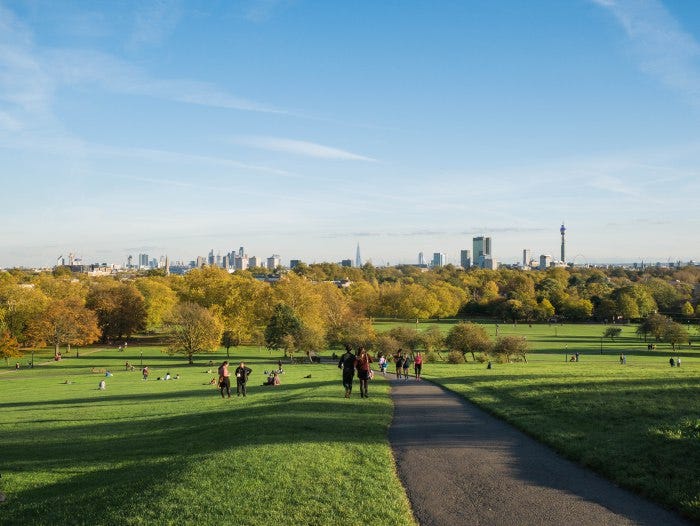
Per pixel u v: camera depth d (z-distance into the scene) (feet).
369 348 292.40
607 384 95.61
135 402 125.90
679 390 85.92
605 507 35.55
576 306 587.68
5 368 269.44
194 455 51.13
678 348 347.97
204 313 291.58
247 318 338.54
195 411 96.07
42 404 137.18
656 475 40.11
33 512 40.91
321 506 35.22
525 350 251.19
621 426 57.00
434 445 53.72
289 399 94.94
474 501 37.01
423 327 505.25
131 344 394.11
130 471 50.90
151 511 35.04
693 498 34.99
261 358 310.04
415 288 543.39
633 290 570.05
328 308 370.94
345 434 57.47
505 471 44.19
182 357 314.96
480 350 264.72
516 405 77.05
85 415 104.99
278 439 54.24
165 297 419.95
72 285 465.47
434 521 33.55
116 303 389.39
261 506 35.17
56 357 304.30
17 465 62.85
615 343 383.24
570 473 43.47
